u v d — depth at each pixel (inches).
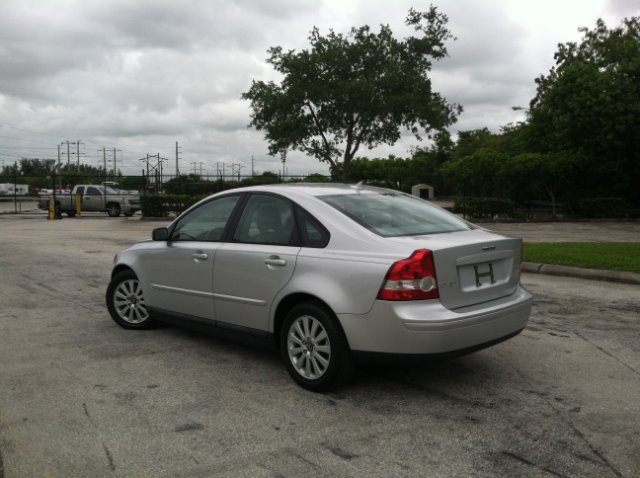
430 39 1314.0
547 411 164.6
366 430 151.3
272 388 182.2
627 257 453.1
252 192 210.8
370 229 177.6
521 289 197.0
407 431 150.8
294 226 191.0
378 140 1347.2
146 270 239.5
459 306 169.9
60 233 789.9
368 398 174.1
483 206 1090.7
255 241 199.6
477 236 184.5
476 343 169.6
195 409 164.7
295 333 185.0
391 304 161.5
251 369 200.5
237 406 167.2
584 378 192.4
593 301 319.3
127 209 1278.3
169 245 229.0
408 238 173.8
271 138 1330.0
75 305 305.0
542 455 137.9
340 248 176.1
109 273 417.1
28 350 220.7
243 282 198.1
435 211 208.8
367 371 198.5
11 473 128.0
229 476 127.2
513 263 191.0
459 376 193.9
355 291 167.5
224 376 193.2
